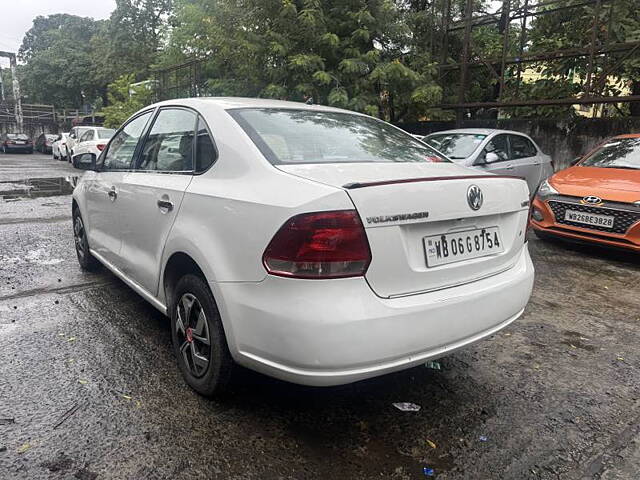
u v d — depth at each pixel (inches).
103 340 132.0
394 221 83.7
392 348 82.4
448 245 93.7
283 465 86.0
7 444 87.9
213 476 82.5
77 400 102.8
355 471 85.3
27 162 869.2
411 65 473.4
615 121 378.0
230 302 89.5
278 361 83.5
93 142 567.2
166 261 112.4
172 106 132.0
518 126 430.6
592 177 245.4
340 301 79.0
